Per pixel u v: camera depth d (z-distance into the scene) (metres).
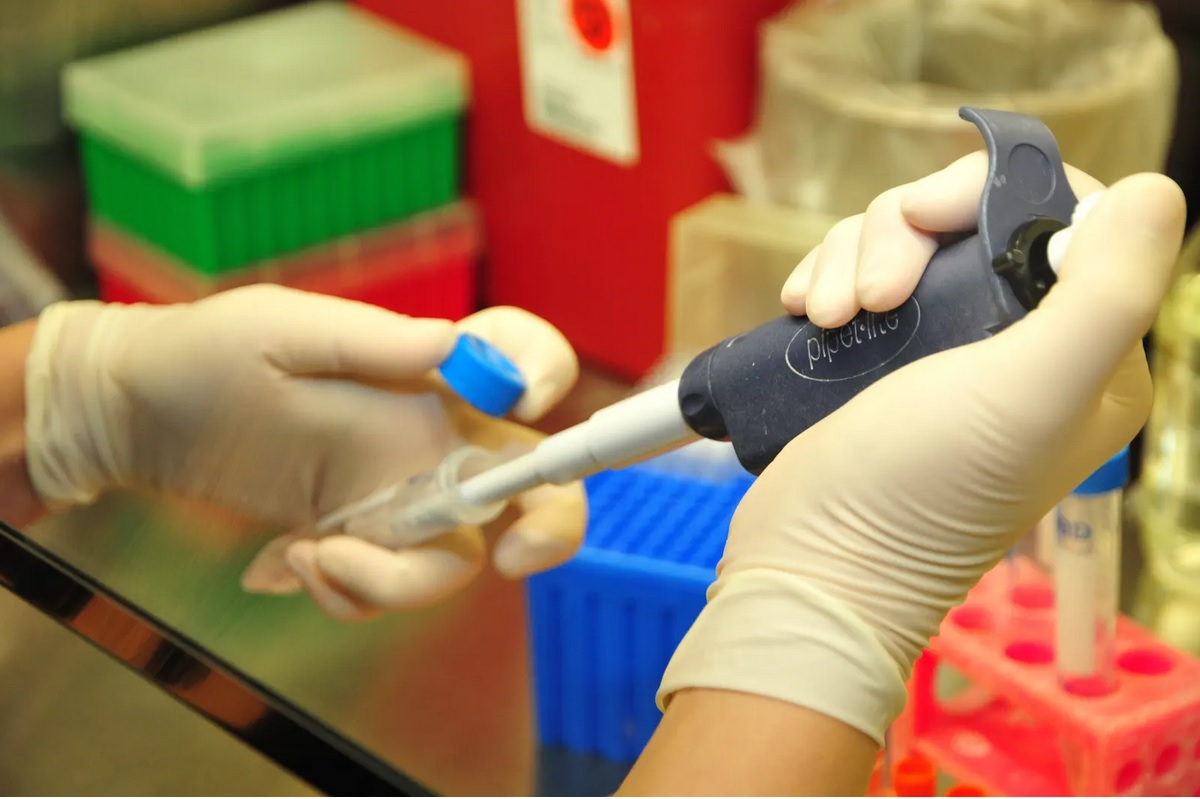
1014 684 0.75
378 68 1.20
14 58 1.18
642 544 0.83
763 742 0.50
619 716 0.84
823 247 0.57
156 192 1.15
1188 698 0.73
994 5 1.16
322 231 1.19
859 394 0.54
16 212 1.22
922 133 1.04
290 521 0.81
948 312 0.52
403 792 0.68
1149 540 0.95
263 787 0.92
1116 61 1.07
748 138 1.19
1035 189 0.51
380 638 0.84
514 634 0.88
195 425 0.80
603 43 1.11
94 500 0.75
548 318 1.28
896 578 0.53
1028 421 0.50
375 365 0.75
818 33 1.13
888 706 0.52
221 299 0.80
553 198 1.22
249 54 1.22
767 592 0.53
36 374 0.81
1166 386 0.95
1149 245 0.49
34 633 0.90
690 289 1.16
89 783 0.92
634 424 0.60
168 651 0.67
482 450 0.75
